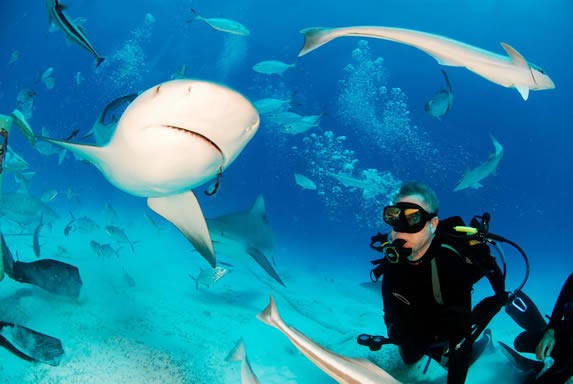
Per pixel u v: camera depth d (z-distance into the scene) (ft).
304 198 211.20
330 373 4.66
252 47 181.57
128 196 65.77
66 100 171.12
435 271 8.51
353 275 48.19
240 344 7.79
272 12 160.04
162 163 7.07
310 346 4.72
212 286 22.52
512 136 204.23
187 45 168.14
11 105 134.21
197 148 6.70
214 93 6.14
